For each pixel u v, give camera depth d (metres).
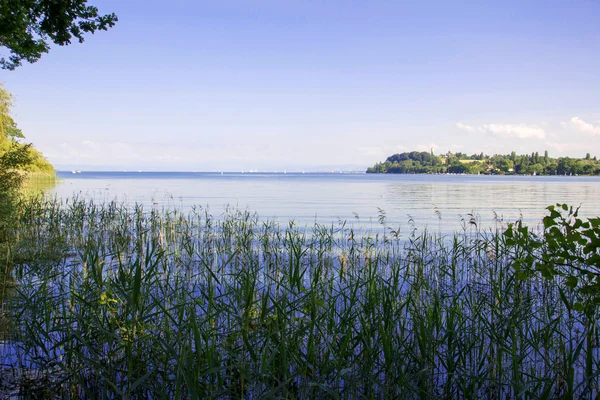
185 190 55.81
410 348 5.47
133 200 36.12
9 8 13.83
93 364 4.68
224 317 6.47
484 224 23.09
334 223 23.28
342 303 7.82
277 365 5.07
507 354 5.87
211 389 4.77
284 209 31.52
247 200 39.91
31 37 15.80
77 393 5.16
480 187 70.12
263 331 5.14
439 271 10.25
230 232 15.45
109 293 5.87
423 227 21.92
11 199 13.69
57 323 6.00
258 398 4.36
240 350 5.16
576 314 7.59
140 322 5.13
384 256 13.10
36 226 14.78
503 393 5.43
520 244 5.38
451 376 5.40
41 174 56.69
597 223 4.88
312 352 5.02
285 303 5.75
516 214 28.52
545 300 7.72
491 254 10.70
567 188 66.06
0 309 7.01
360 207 33.53
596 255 4.92
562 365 5.41
